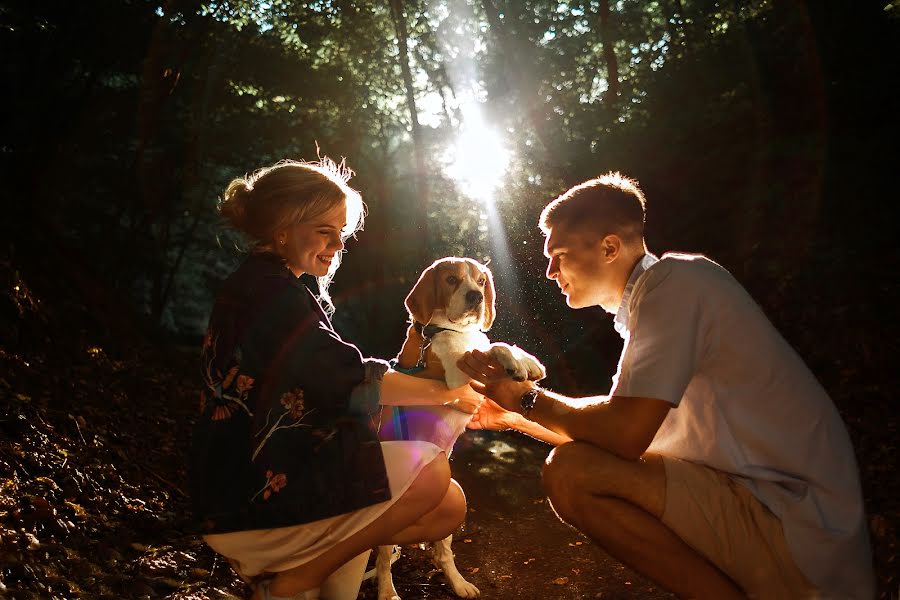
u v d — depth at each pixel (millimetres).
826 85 11234
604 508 2273
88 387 5543
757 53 12594
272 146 16516
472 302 2902
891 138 10156
